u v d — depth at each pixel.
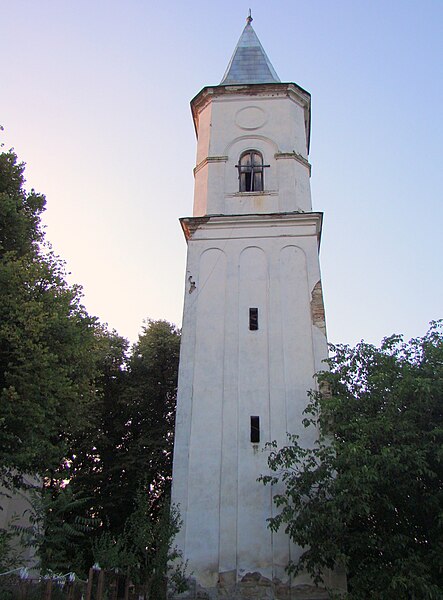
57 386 16.33
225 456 17.92
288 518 15.09
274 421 18.44
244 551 16.48
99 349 27.91
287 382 19.06
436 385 15.06
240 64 28.36
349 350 17.72
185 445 18.17
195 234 22.31
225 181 23.81
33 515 14.76
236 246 21.94
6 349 16.06
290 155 24.20
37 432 16.59
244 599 15.84
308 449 16.84
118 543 15.50
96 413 27.20
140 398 28.97
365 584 13.84
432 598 12.72
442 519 13.32
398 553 13.96
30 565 17.08
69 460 27.53
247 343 19.91
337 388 17.09
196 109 26.91
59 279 18.27
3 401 15.06
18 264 16.34
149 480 27.06
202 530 16.83
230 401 18.86
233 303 20.77
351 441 16.14
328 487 15.30
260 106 25.75
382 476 14.09
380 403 16.38
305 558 15.08
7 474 16.94
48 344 17.03
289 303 20.61
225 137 25.00
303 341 19.80
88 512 25.92
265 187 23.59
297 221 22.16
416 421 15.13
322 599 15.61
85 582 11.70
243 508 17.09
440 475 14.48
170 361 31.00
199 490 17.42
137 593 14.65
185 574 16.22
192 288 21.16
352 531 14.98
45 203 20.34
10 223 18.30
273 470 16.70
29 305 15.69
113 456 27.86
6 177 19.23
